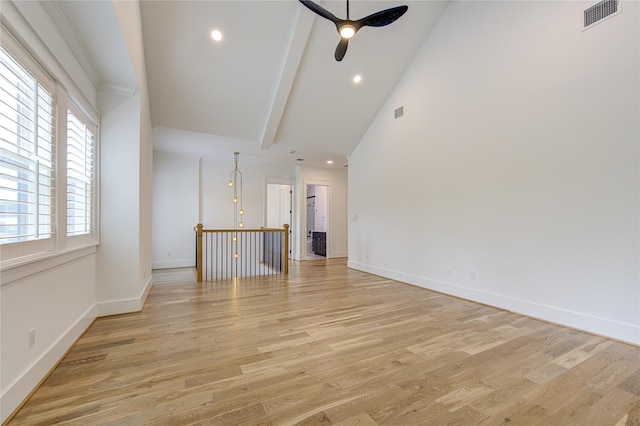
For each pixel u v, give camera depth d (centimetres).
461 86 363
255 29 334
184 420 137
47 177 177
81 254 230
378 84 455
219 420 137
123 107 282
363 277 496
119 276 285
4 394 132
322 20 345
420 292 392
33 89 159
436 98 398
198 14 309
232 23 323
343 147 567
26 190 157
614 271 234
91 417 138
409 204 445
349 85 439
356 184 574
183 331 246
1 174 134
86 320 244
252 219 705
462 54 361
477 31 343
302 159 659
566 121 263
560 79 268
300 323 270
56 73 183
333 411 145
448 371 184
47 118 177
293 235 764
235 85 393
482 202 338
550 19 275
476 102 344
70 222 217
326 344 224
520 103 299
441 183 391
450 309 316
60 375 174
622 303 230
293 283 446
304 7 312
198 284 435
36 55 159
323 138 529
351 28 268
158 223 596
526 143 294
